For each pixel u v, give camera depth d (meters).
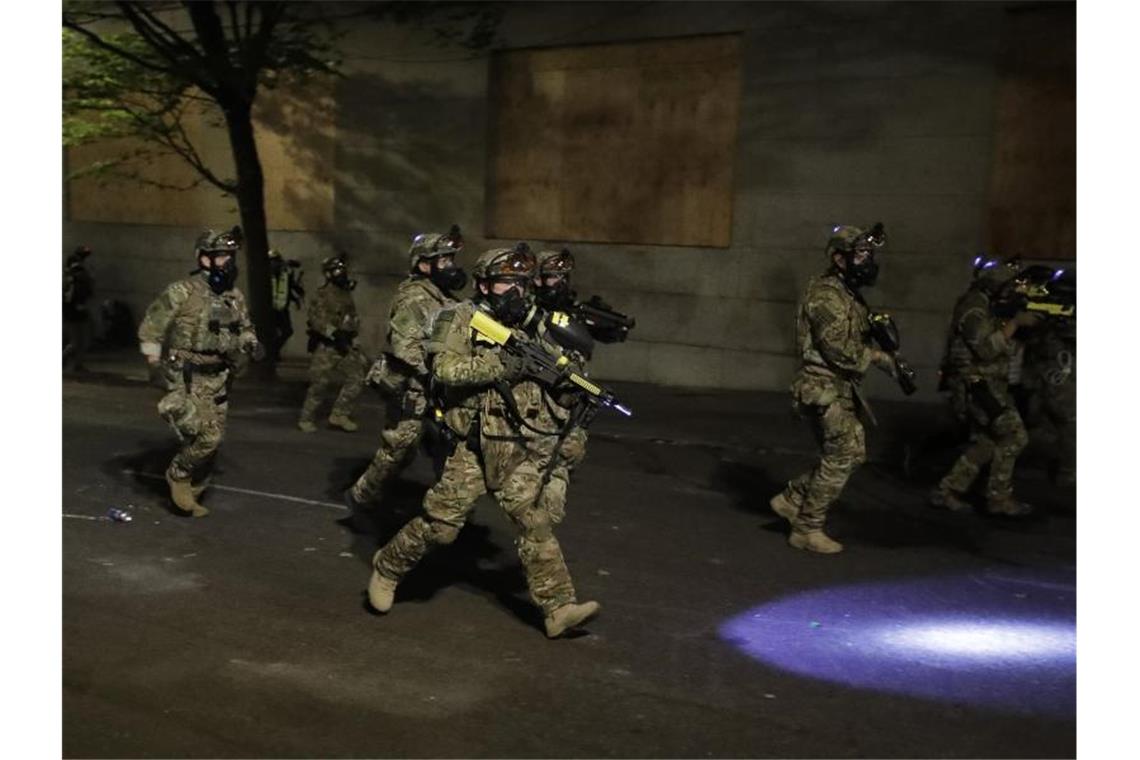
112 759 3.74
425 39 14.89
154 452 8.84
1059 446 8.38
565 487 5.00
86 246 19.05
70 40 13.60
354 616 5.21
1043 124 10.64
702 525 7.07
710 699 4.39
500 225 14.69
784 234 12.34
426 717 4.15
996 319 7.32
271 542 6.39
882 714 4.29
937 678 4.66
